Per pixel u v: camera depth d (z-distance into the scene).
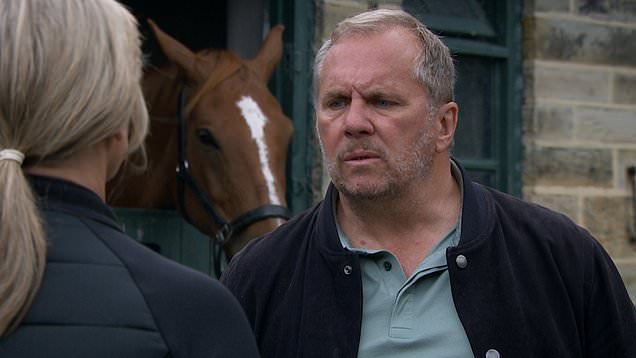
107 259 1.48
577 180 5.17
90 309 1.42
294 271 2.20
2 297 1.36
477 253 2.09
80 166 1.51
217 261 4.17
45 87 1.42
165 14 5.99
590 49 5.23
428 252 2.14
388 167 2.07
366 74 2.06
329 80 2.11
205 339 1.49
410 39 2.10
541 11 5.11
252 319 2.21
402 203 2.12
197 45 5.85
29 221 1.39
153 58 5.93
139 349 1.43
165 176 4.45
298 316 2.15
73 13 1.45
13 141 1.43
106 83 1.46
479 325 2.04
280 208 4.01
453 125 2.20
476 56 5.09
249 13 4.90
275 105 4.21
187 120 4.22
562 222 2.21
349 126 2.05
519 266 2.13
